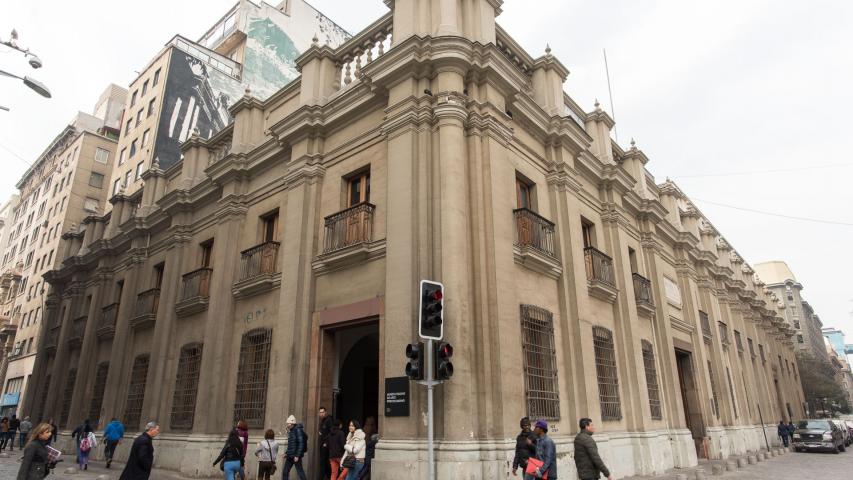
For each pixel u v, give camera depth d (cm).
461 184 983
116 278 2144
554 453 751
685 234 2098
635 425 1355
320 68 1348
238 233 1480
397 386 907
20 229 4944
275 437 1082
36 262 4206
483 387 895
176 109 3016
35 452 648
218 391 1313
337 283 1126
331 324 1109
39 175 4856
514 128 1222
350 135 1223
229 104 3238
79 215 3934
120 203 2295
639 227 1820
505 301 971
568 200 1302
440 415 862
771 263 8156
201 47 3259
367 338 1495
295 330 1142
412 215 983
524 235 1107
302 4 3694
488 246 984
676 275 2086
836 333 13188
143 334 1788
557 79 1411
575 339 1181
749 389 2597
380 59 1108
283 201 1364
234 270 1441
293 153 1325
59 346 2317
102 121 4547
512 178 1148
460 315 890
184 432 1413
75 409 2002
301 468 984
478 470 825
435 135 1027
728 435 2055
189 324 1552
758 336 3331
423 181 995
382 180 1105
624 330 1450
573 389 1135
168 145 2947
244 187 1520
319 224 1228
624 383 1387
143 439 717
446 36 1051
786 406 3641
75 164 4034
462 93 1050
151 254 1931
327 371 1122
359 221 1087
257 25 3450
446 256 921
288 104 1481
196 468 1245
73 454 1903
